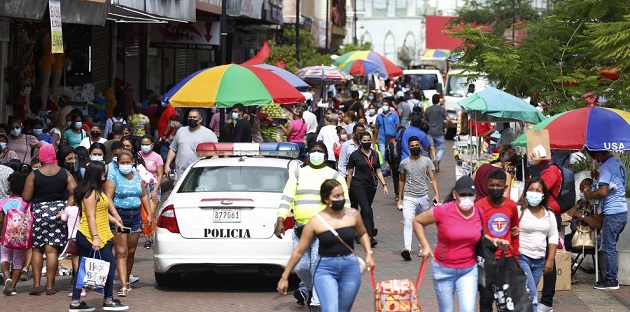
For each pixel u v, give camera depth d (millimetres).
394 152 26312
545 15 24594
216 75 20109
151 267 16906
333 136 25062
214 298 14281
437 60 82938
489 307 11477
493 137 25734
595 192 15258
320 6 71438
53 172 14273
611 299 14734
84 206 13164
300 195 13055
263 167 15055
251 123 25312
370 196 19078
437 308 13781
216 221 14172
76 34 29391
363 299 14305
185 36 33375
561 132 15234
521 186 16953
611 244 15352
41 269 14375
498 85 22438
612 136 15023
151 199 18203
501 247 10641
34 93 26000
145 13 23922
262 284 15492
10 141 19922
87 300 14164
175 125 25234
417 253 18797
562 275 15250
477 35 22500
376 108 35875
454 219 10523
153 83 39375
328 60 48688
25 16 17000
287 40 51844
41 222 14164
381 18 138125
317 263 10594
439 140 34219
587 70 20859
